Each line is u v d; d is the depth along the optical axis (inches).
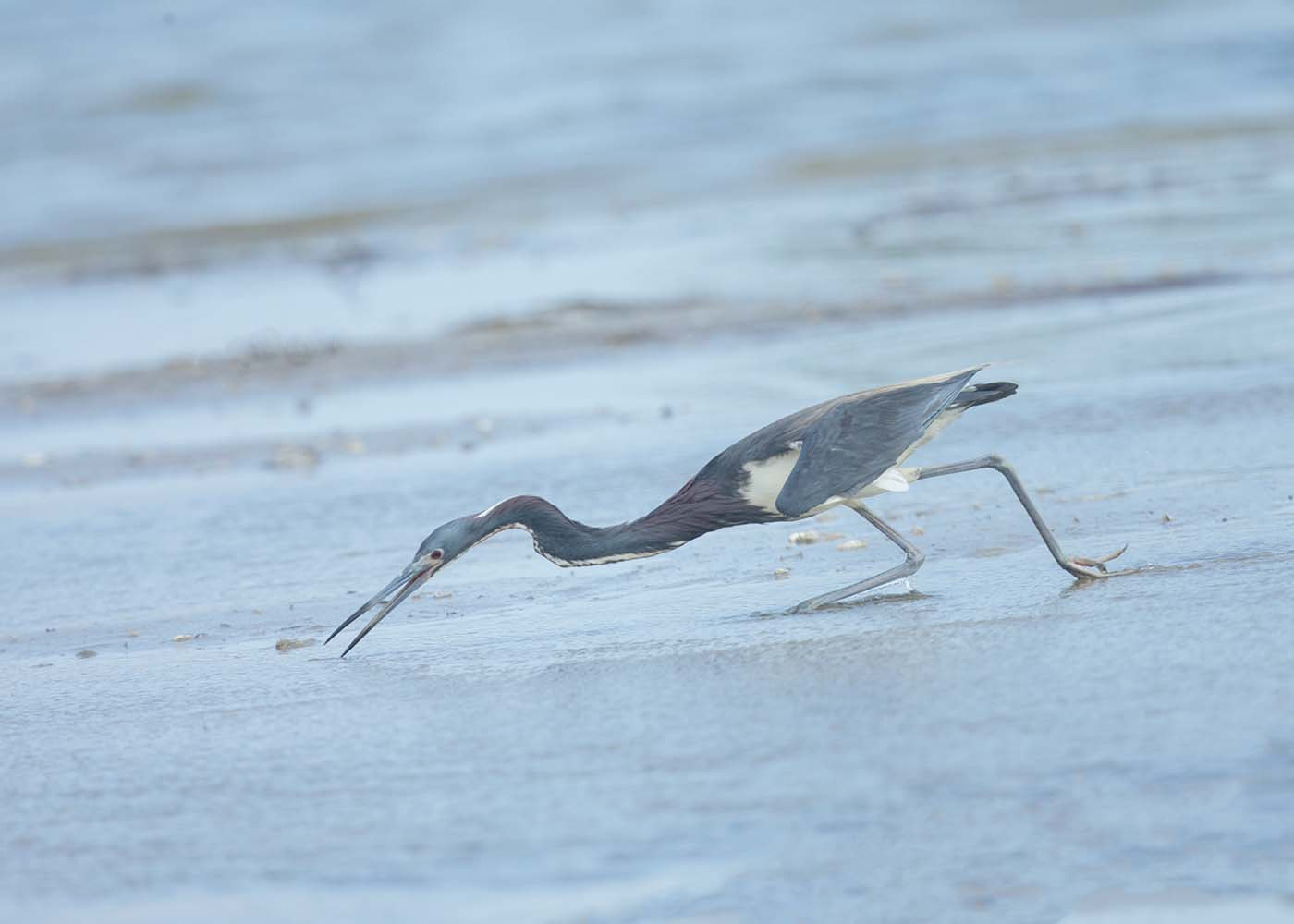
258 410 825.5
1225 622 362.6
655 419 697.0
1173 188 1227.2
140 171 1850.4
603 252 1240.8
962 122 1748.3
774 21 2432.3
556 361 865.5
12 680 422.6
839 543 495.8
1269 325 740.7
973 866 261.3
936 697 333.1
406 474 647.1
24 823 311.7
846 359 777.6
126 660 436.8
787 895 257.6
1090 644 357.1
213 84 2283.5
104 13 2883.9
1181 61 1962.4
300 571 523.5
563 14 2613.2
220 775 330.3
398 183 1690.5
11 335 1123.9
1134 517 478.6
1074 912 247.1
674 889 262.2
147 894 275.9
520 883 267.6
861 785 291.6
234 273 1334.9
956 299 895.1
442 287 1155.9
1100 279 900.6
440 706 364.5
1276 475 504.7
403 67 2324.1
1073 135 1611.7
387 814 300.2
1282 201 1110.4
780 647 384.5
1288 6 2251.5
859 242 1138.0
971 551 466.6
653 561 501.4
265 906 267.7
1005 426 616.7
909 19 2374.5
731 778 300.8
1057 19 2300.7
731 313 932.6
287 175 1779.0
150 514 625.6
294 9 2792.8
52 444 788.0
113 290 1298.0
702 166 1630.2
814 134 1747.0
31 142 2047.2
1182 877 253.8
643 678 370.6
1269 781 278.5
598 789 302.5
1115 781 283.7
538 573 501.4
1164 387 645.3
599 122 1909.4
